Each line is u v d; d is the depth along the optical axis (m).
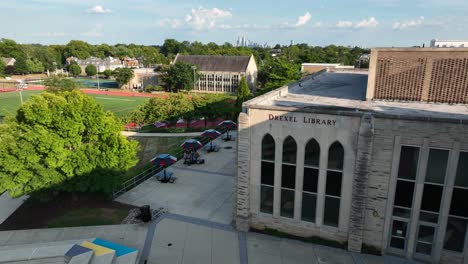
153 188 30.89
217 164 37.38
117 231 23.58
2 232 23.62
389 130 18.75
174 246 21.72
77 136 25.81
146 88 112.94
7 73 166.88
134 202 28.06
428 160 18.55
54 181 24.64
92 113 27.02
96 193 29.17
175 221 24.88
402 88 25.75
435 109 22.92
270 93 27.05
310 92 31.00
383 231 20.30
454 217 18.84
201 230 23.64
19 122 25.36
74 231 23.64
